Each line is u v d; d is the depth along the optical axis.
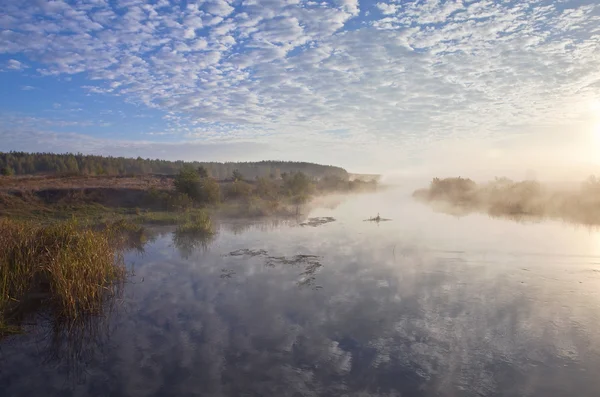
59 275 8.61
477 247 14.77
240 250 14.80
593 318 8.03
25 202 22.88
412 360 6.48
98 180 35.59
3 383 6.04
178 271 11.96
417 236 17.33
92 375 6.23
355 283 10.51
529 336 7.27
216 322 8.12
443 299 9.21
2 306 8.13
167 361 6.60
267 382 5.90
